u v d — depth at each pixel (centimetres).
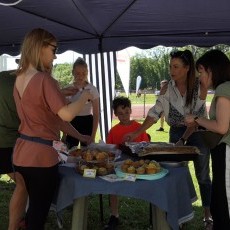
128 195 210
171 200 217
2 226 345
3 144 279
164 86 328
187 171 244
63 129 288
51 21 412
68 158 253
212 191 238
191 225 351
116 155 267
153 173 219
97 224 355
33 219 220
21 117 216
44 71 216
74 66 382
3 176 530
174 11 354
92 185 212
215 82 228
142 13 368
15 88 219
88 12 367
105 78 602
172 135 327
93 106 386
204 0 314
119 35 487
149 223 359
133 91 3691
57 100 205
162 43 490
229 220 230
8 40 514
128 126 330
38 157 212
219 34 456
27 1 322
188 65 308
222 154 228
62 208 223
